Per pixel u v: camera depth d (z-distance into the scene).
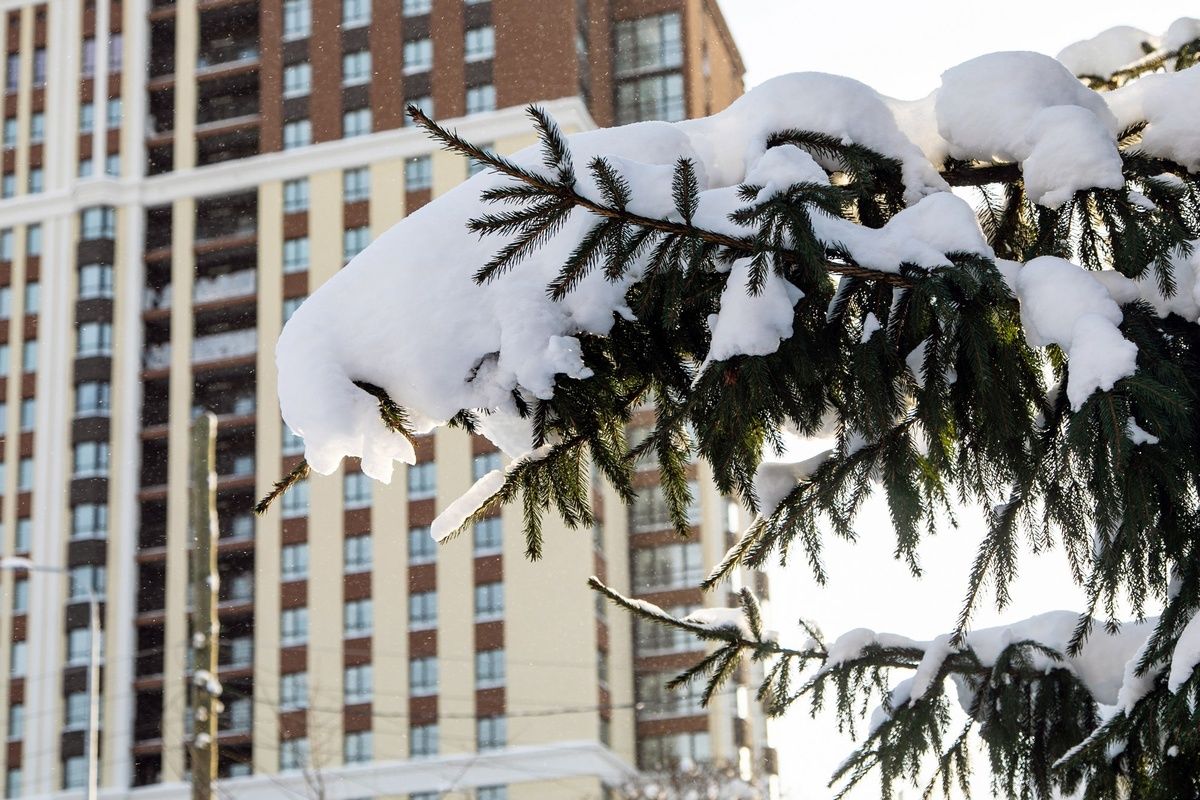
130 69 70.19
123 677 62.47
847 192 4.12
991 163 4.64
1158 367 3.74
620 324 4.24
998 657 4.95
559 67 64.31
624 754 59.53
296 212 66.25
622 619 61.84
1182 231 4.02
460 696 58.72
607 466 4.30
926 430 3.95
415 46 66.31
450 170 65.00
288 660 60.47
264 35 68.44
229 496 63.34
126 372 66.06
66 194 68.19
